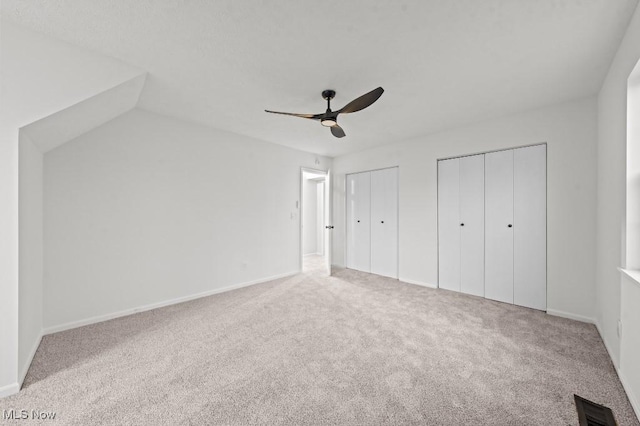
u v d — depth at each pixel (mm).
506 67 2113
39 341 2225
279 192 4473
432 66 2102
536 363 1930
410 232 4152
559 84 2385
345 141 4266
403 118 3223
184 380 1753
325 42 1818
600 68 2115
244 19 1604
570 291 2752
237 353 2084
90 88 1911
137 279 2924
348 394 1617
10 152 1629
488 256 3387
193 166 3393
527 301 3078
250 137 4031
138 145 2932
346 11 1533
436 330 2475
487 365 1909
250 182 4047
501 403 1536
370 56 1975
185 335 2385
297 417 1438
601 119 2398
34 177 2045
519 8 1499
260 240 4184
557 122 2816
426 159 3939
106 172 2713
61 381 1738
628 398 1564
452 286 3729
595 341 2250
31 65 1706
